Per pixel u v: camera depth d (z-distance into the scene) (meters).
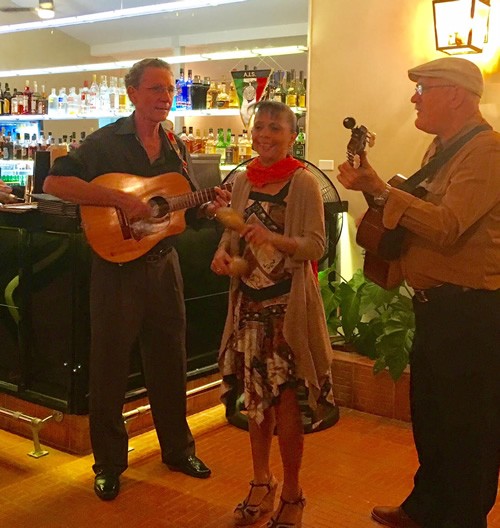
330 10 4.02
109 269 2.60
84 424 2.99
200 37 6.16
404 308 3.50
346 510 2.53
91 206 2.52
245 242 2.33
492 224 1.96
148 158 2.63
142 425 3.25
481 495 2.06
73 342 2.92
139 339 2.81
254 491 2.43
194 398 3.49
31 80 7.23
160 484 2.72
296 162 2.29
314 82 4.12
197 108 4.82
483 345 1.98
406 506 2.38
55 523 2.41
